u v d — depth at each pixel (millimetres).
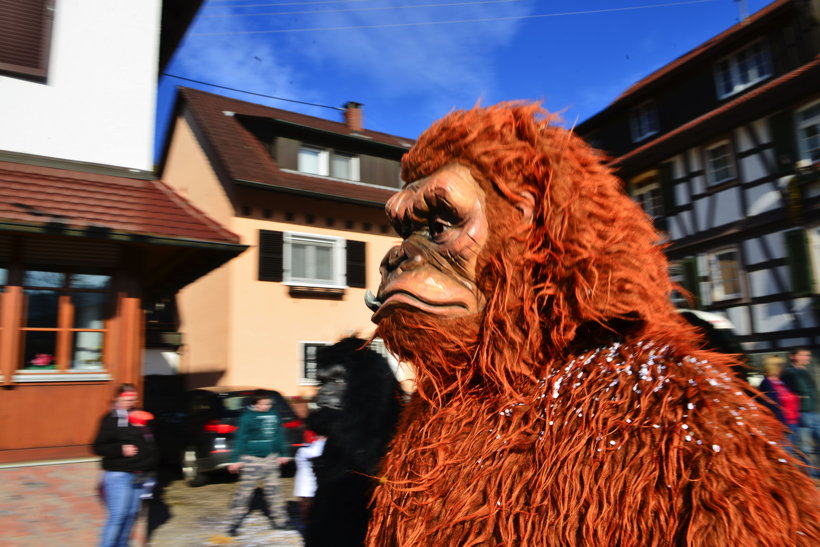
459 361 716
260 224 13703
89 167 6500
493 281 683
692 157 13781
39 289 6031
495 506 592
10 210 5543
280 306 13562
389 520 710
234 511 5988
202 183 15039
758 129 12320
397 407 1674
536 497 566
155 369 14289
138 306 6398
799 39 11906
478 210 693
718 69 13609
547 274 657
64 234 5672
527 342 665
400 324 734
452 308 702
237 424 8086
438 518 641
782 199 11836
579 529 534
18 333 5844
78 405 6000
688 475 492
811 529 472
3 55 6145
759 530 454
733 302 12727
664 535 488
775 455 504
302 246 14148
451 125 743
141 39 6887
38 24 6367
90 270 6281
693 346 625
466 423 686
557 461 567
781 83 11477
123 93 6746
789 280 11656
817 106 11336
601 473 534
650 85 14750
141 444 4961
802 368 5848
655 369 563
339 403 1686
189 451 8289
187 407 8914
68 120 6453
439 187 705
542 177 674
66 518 5230
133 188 6648
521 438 613
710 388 530
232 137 14758
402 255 762
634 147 15414
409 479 705
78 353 6121
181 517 6551
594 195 661
